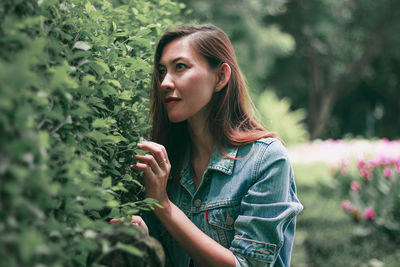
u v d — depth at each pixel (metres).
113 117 1.33
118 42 1.40
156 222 1.61
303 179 9.03
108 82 1.20
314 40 20.66
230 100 1.58
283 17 19.39
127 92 1.29
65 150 0.88
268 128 1.82
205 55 1.51
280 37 11.98
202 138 1.61
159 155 1.35
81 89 1.00
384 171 4.81
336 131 29.53
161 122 1.63
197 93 1.49
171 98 1.50
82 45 1.10
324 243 4.25
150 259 1.02
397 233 4.48
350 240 4.47
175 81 1.49
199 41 1.51
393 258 4.05
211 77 1.53
